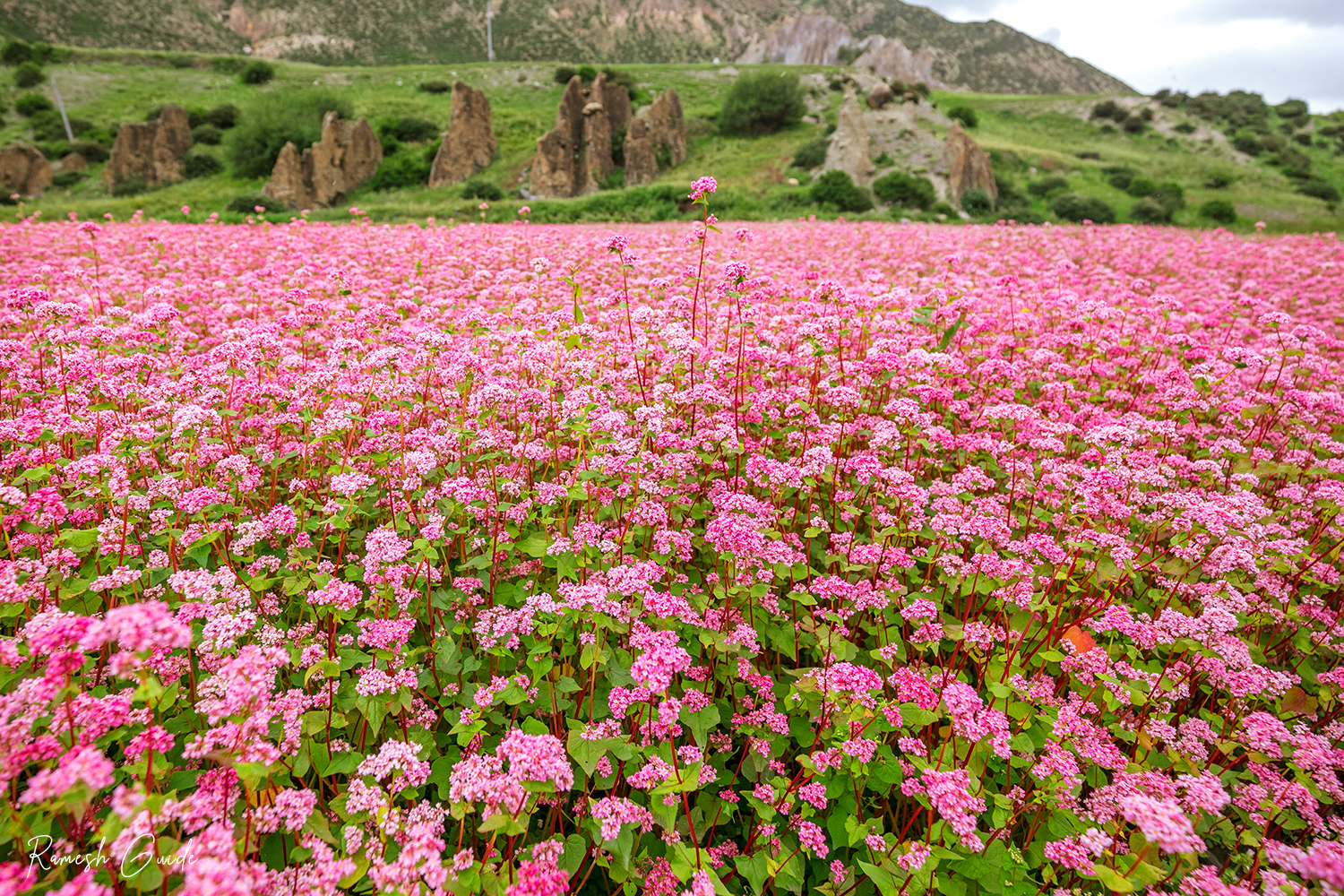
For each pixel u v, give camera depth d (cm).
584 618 410
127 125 6006
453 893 280
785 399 684
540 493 519
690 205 4500
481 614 430
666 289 1070
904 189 4891
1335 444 693
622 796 393
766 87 6800
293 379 700
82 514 482
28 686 279
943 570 509
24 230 1911
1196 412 808
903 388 799
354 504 492
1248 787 376
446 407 676
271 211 4669
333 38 17812
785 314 885
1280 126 9856
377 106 7362
